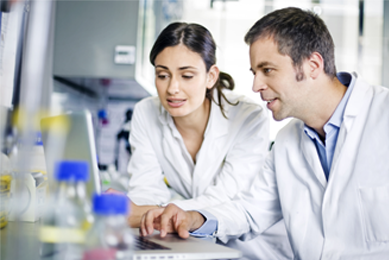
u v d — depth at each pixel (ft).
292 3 11.69
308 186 3.74
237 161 4.83
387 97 3.38
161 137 5.24
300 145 3.90
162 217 3.18
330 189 3.43
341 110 3.49
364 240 3.23
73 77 8.39
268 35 3.33
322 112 3.51
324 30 3.45
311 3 11.57
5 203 3.20
